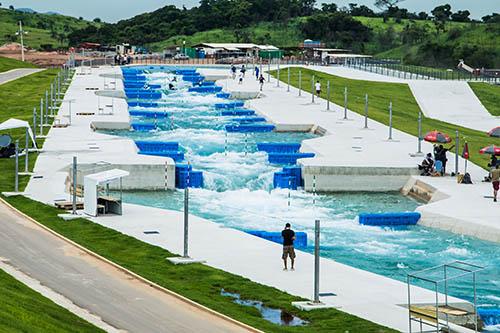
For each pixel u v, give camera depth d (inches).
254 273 1625.2
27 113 3909.9
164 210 2181.3
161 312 1371.8
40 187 2358.5
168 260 1695.4
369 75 5816.9
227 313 1376.7
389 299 1473.9
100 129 3661.4
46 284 1492.4
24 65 6894.7
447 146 3213.6
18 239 1813.5
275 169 2874.0
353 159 2815.0
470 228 2092.8
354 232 2143.2
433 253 1950.1
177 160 3011.8
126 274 1583.4
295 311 1405.0
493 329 1365.7
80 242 1806.1
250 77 5826.8
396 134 3452.3
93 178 2065.7
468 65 7495.1
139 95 4872.0
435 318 1270.9
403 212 2298.2
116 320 1316.4
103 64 6953.7
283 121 3784.5
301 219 2283.5
